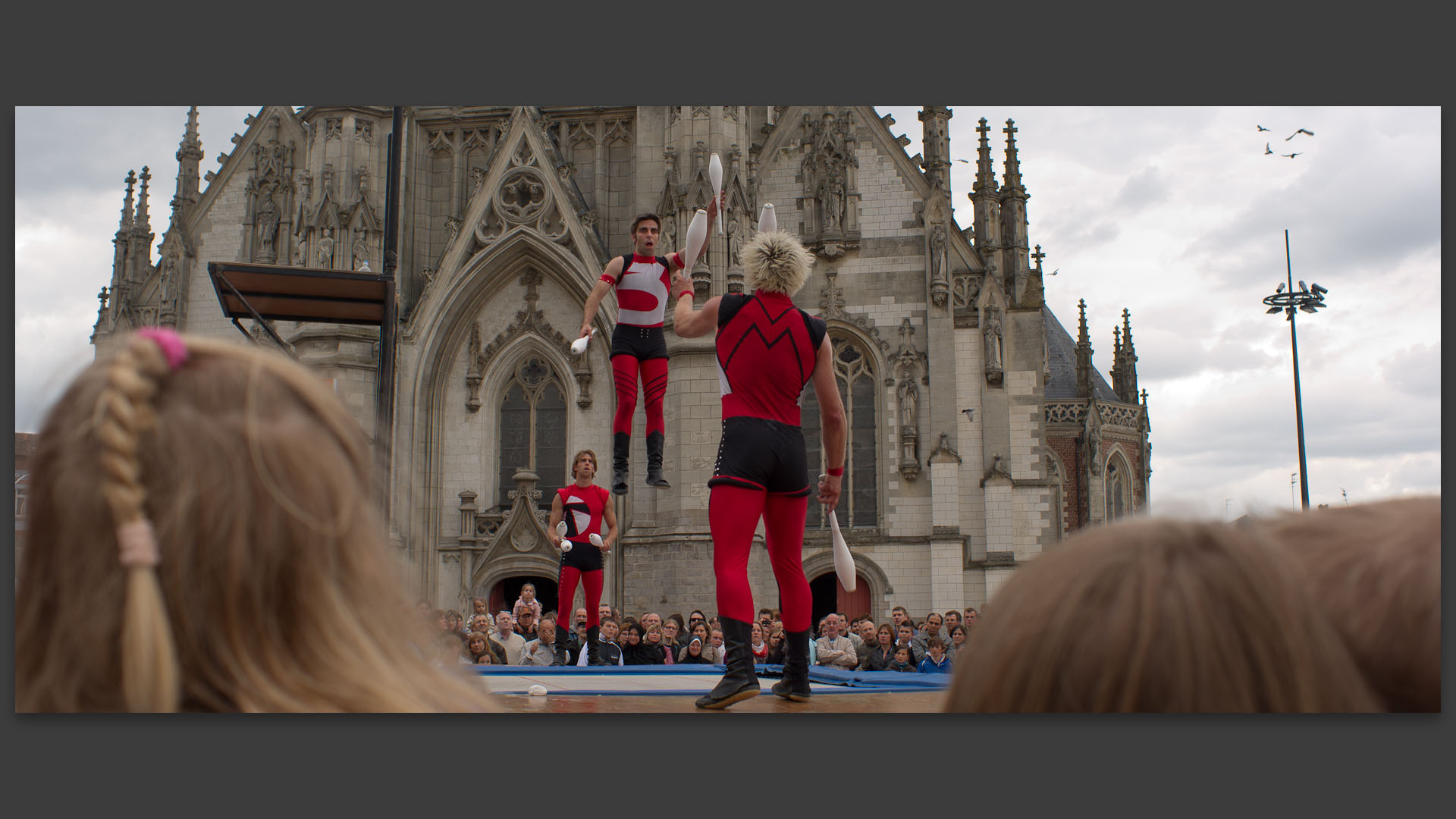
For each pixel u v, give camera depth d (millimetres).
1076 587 1753
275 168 42219
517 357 39156
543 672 13172
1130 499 57500
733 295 6801
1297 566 1839
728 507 6469
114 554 1588
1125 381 66000
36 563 1650
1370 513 2082
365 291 19422
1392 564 1930
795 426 6719
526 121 39312
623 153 40062
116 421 1628
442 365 38906
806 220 40062
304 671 1666
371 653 1728
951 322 38875
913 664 20844
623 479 10289
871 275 39594
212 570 1614
